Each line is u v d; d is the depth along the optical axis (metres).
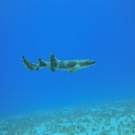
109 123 17.53
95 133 15.42
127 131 14.60
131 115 20.09
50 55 3.00
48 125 20.25
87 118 21.03
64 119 22.64
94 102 36.75
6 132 19.80
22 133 18.17
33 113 33.56
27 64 3.10
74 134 15.74
